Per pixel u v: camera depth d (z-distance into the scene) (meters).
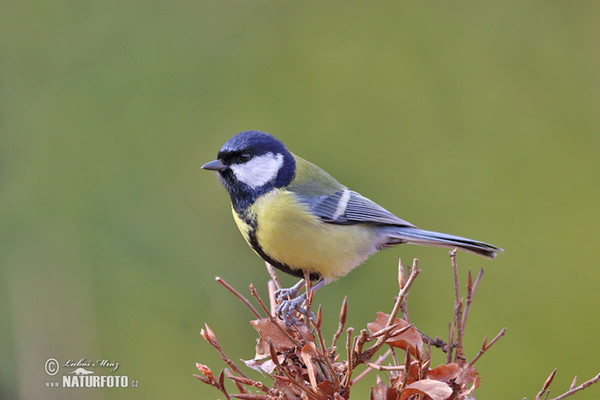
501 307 10.38
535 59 12.28
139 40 12.08
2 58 11.62
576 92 11.98
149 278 10.33
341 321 4.38
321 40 12.52
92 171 11.09
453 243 6.96
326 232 6.70
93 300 10.14
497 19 12.61
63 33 11.95
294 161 7.00
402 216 11.36
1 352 9.83
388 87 12.19
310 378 4.13
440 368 4.14
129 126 11.48
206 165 6.84
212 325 10.10
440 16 12.71
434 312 10.26
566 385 9.79
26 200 10.73
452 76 12.25
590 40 12.23
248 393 4.77
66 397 9.69
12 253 10.35
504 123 11.90
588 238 10.80
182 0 12.43
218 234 10.70
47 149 11.13
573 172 11.38
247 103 11.96
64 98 11.55
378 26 12.62
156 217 10.85
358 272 10.35
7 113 11.34
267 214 6.62
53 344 9.90
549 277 10.61
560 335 10.07
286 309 6.06
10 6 11.77
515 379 9.89
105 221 10.66
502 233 11.03
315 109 12.04
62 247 10.43
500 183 11.42
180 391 9.67
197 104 11.88
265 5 12.63
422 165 11.65
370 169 11.70
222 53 12.22
